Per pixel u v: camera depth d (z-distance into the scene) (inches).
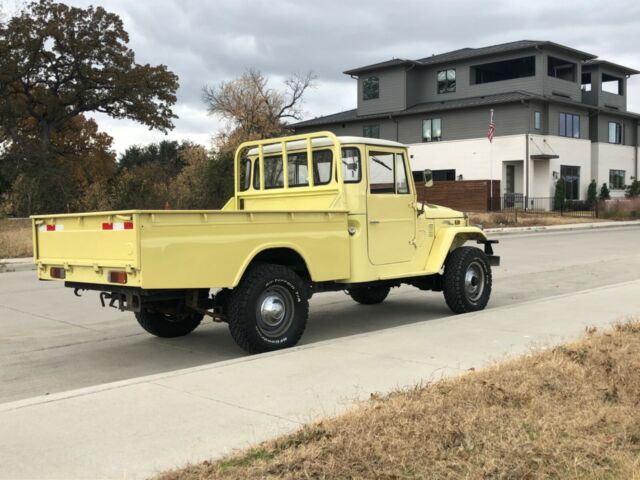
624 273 544.7
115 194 1218.6
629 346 238.7
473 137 1712.6
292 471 139.3
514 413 171.6
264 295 267.1
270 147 344.2
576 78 1782.7
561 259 669.9
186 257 241.1
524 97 1596.9
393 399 183.8
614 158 1945.1
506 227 1234.6
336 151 309.3
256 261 277.1
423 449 148.9
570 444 152.4
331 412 179.6
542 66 1653.5
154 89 1929.1
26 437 164.1
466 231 361.7
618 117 1963.6
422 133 1819.6
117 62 1839.3
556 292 447.8
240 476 137.4
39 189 1278.3
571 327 292.4
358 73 1932.8
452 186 1551.4
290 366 230.1
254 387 205.2
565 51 1711.4
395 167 331.3
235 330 262.1
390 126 1886.1
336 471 138.7
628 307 341.4
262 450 150.9
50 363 273.7
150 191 1201.4
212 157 1293.1
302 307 277.6
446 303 390.3
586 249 788.6
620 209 1587.1
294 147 331.0
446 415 168.4
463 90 1787.6
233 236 254.7
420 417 167.5
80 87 1817.2
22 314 398.0
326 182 315.9
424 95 1878.7
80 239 259.4
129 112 1914.4
